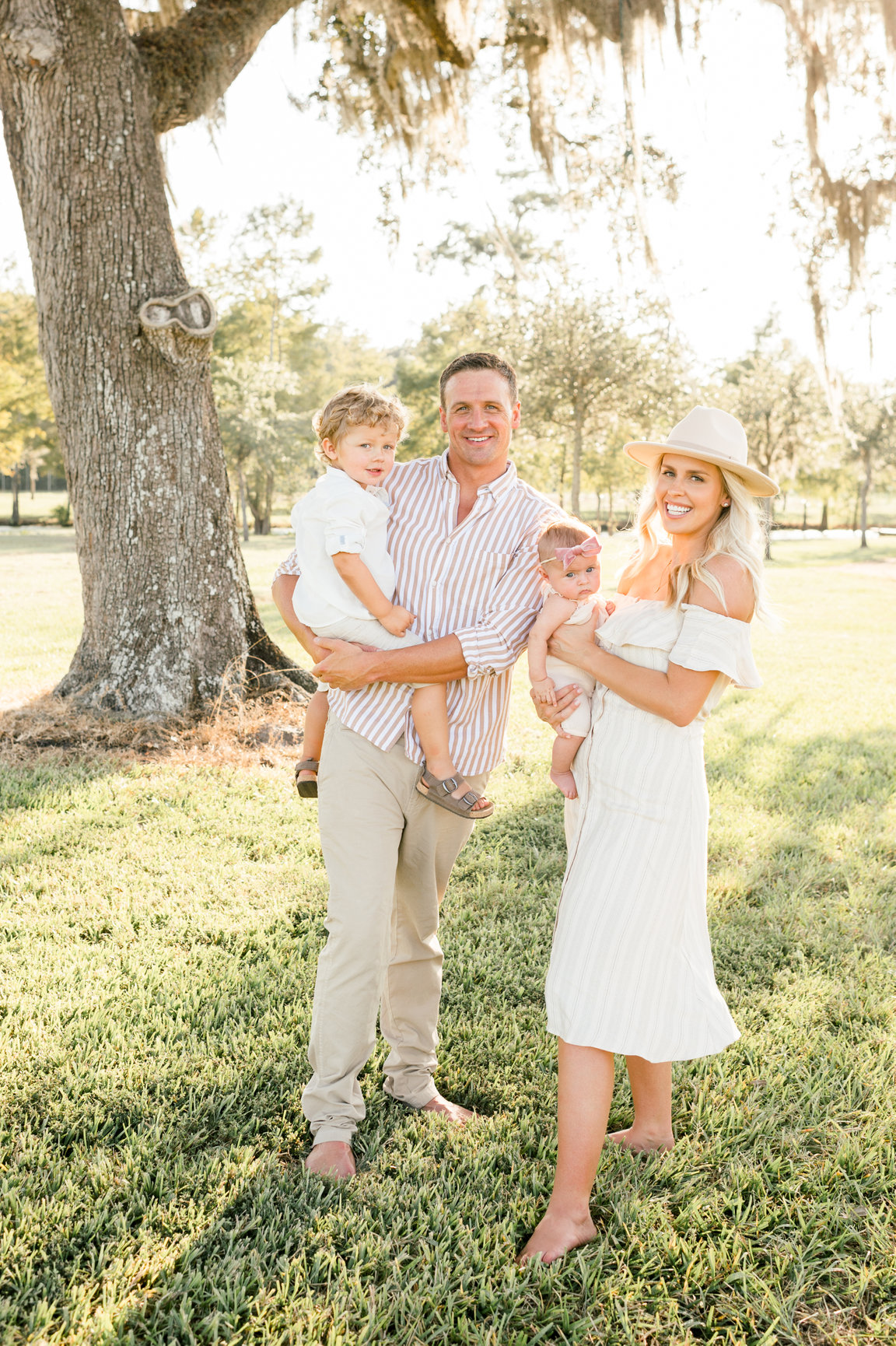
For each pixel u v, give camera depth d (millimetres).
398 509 2584
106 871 4078
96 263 6094
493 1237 2057
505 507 2529
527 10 6750
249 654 6812
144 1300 1857
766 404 31641
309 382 48938
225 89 6758
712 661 2104
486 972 3271
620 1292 1942
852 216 6742
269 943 3451
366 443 2430
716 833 4848
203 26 6551
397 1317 1840
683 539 2287
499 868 4254
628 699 2203
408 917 2539
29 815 4758
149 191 6203
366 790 2373
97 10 5887
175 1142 2320
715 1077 2699
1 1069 2588
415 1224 2102
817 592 20750
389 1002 2572
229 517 6746
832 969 3396
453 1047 2828
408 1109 2561
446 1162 2303
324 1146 2291
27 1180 2166
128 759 5742
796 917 3859
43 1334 1772
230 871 4129
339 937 2355
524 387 26641
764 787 5734
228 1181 2203
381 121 7340
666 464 2264
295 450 40344
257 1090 2566
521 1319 1854
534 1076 2682
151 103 6391
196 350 6277
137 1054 2695
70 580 18328
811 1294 1975
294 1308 1845
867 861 4539
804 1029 2957
